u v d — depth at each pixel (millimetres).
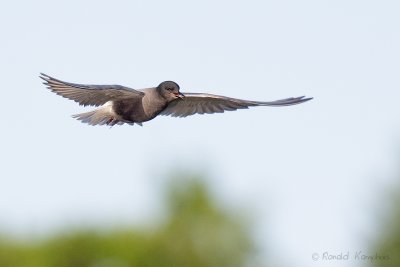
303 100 18828
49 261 24938
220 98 19312
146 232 24562
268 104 18969
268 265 23578
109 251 24797
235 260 23891
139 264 24500
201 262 23875
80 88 17500
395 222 22359
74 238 24875
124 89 17797
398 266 22641
